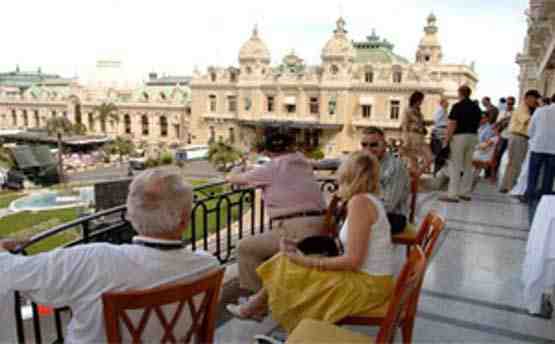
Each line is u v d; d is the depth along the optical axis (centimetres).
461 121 811
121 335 196
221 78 6100
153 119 6975
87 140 6519
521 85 2609
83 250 210
